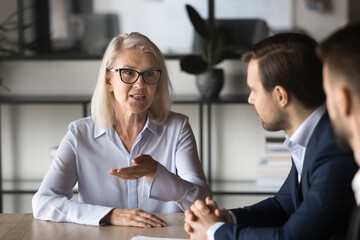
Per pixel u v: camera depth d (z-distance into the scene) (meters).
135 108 2.23
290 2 3.94
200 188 2.16
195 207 1.74
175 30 3.98
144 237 1.77
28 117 4.04
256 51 1.65
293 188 1.74
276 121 1.65
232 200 4.03
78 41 3.99
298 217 1.54
